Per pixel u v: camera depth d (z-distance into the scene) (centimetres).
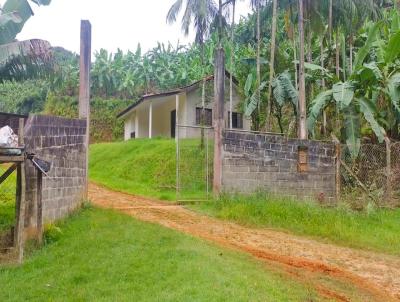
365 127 1783
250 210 1115
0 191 1280
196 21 1955
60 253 715
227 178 1286
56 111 4166
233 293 505
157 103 2705
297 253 818
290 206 1123
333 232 973
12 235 806
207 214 1172
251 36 2956
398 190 1352
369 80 1559
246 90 2194
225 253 737
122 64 4362
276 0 1833
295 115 2062
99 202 1341
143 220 1007
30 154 726
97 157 2370
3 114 877
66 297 526
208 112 2480
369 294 609
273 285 565
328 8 1886
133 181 1934
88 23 1162
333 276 682
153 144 2297
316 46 2572
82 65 1157
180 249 707
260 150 1331
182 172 1888
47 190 886
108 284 559
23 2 1067
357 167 1436
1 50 1017
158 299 493
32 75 1139
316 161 1405
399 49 1468
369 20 2145
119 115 3244
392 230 1039
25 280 598
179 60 4303
